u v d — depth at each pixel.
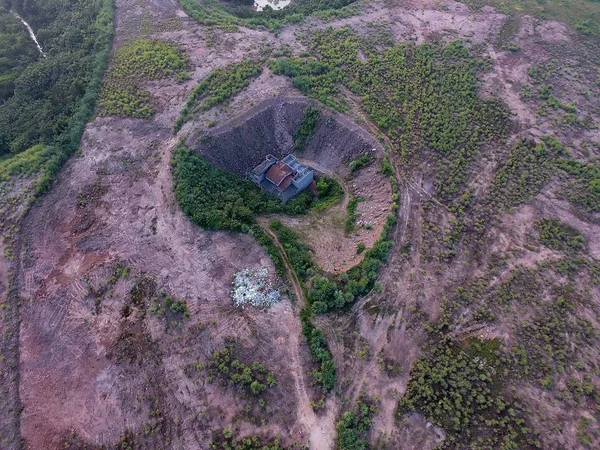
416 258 48.59
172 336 43.56
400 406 39.47
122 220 52.06
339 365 42.25
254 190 58.78
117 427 39.00
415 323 44.12
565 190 53.41
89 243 50.41
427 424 38.53
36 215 53.06
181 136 59.06
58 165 57.28
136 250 49.69
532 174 54.69
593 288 45.53
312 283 47.06
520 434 37.44
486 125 59.91
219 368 41.44
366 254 49.22
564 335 42.25
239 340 43.38
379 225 52.31
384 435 38.34
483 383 39.91
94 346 43.34
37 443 38.53
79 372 41.97
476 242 49.53
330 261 51.16
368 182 57.38
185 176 54.50
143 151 58.12
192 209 51.84
